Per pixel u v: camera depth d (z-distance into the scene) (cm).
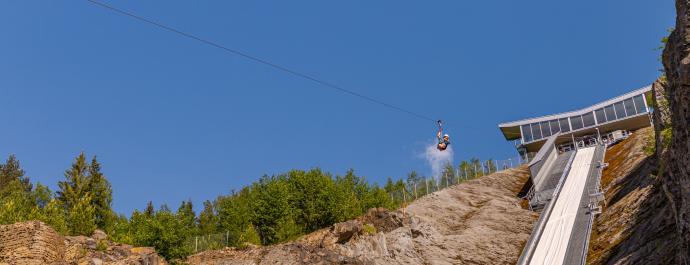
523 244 5062
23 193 7106
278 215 5769
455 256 4847
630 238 3734
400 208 6506
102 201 6172
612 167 6994
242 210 6600
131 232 5222
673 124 2564
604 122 10244
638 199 4431
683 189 2342
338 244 4700
